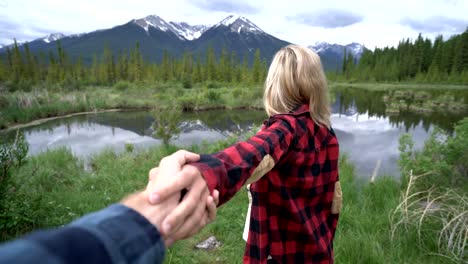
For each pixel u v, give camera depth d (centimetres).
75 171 579
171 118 898
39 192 402
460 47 6881
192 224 50
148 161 654
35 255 24
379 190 435
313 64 108
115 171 563
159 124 898
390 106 2516
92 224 32
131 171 567
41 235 27
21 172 455
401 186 443
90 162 717
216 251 310
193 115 2200
